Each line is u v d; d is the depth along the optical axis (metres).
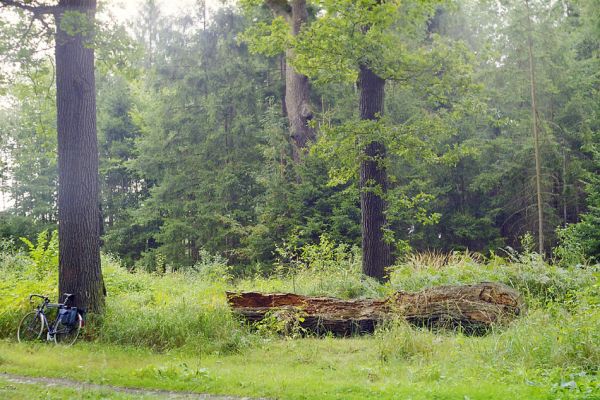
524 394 5.91
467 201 32.97
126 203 41.66
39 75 13.73
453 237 32.38
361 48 14.81
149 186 41.84
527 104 31.41
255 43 17.78
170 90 36.06
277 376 7.80
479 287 11.47
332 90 32.69
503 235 33.12
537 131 27.20
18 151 41.50
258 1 23.80
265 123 32.72
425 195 16.23
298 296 12.20
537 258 13.88
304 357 9.38
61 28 11.03
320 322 11.87
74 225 12.09
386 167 15.99
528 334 8.41
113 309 12.12
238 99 34.81
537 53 26.91
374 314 11.79
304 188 29.41
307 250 18.14
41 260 15.59
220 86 35.53
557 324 8.47
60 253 12.11
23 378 7.96
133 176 41.28
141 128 38.31
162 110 35.97
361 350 9.93
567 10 33.81
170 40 35.91
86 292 11.92
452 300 11.45
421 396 6.12
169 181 34.72
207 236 33.00
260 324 11.83
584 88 30.67
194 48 35.94
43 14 12.05
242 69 35.16
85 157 12.32
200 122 35.34
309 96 33.78
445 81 15.59
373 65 15.20
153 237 36.94
